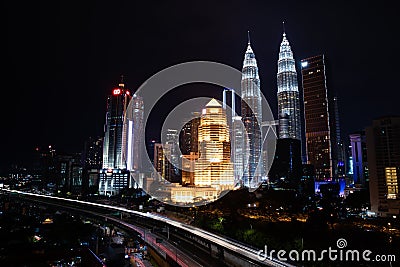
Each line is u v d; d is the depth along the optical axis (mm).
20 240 169000
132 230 183250
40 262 141500
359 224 177875
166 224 191625
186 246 130375
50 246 160000
